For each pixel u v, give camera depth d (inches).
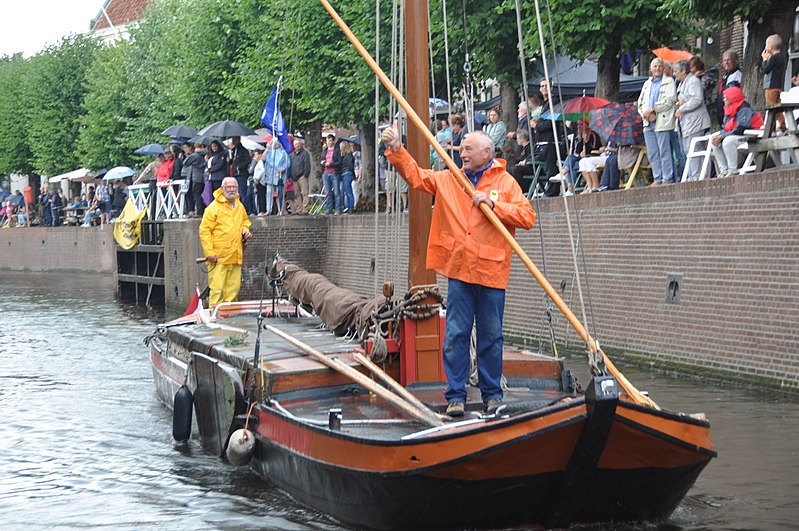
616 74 914.1
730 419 501.4
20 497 421.1
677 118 685.3
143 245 1349.7
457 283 359.9
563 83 1044.5
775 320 578.6
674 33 898.7
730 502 374.9
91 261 2060.8
